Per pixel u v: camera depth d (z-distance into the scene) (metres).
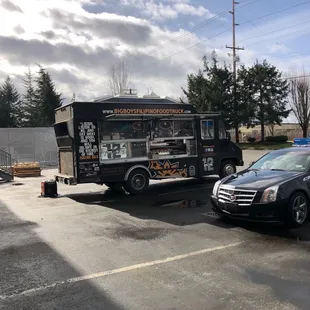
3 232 7.19
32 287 4.41
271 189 6.67
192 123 13.04
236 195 6.98
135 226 7.39
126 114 11.50
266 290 4.14
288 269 4.75
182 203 9.96
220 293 4.09
